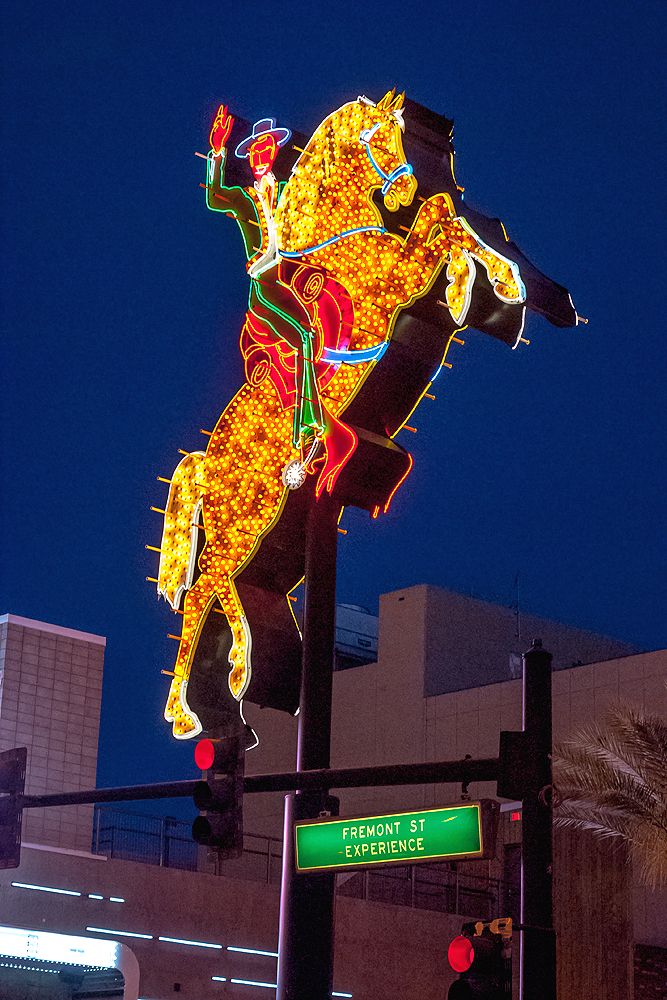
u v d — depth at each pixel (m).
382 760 56.44
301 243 21.34
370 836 14.90
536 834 14.02
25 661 29.23
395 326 20.86
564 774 34.34
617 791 34.00
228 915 29.52
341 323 20.67
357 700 58.31
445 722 54.97
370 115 21.30
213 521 22.75
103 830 29.23
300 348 21.53
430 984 33.19
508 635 59.41
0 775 16.92
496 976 13.20
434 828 14.44
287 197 21.78
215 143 23.33
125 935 27.67
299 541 21.83
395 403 20.67
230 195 22.98
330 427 20.05
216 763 14.98
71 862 27.27
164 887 28.62
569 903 38.44
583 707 51.44
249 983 29.45
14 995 26.02
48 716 29.23
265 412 22.70
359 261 20.89
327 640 19.05
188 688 22.50
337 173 21.31
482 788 51.62
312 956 17.41
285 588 22.28
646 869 36.66
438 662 56.94
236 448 22.80
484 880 38.59
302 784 14.97
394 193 20.86
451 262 20.86
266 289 21.86
